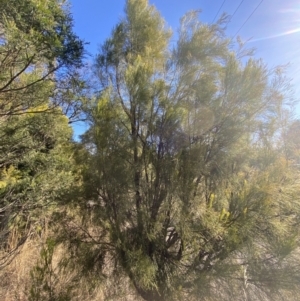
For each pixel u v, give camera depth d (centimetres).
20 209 325
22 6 189
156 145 207
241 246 158
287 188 170
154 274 166
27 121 322
